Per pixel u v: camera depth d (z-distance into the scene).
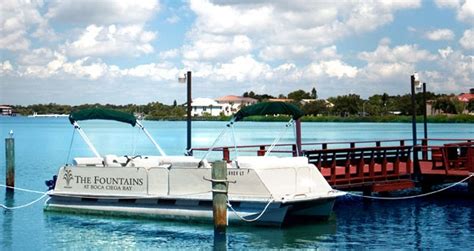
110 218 23.55
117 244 19.89
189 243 19.66
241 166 20.98
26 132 148.00
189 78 30.11
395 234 20.67
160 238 20.44
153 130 164.12
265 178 20.69
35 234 21.45
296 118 23.95
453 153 29.16
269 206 20.56
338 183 25.34
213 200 20.17
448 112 175.25
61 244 20.06
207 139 102.69
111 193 23.48
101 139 108.00
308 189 21.73
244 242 19.58
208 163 22.38
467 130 140.38
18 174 43.69
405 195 29.30
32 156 63.59
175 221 22.33
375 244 19.23
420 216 23.95
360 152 26.47
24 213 25.48
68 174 24.58
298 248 18.84
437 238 20.00
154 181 22.58
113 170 23.45
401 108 194.00
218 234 20.16
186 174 21.92
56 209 24.97
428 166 30.39
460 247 18.72
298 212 22.89
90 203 24.16
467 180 28.09
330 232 20.94
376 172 27.83
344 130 149.25
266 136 115.06
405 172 28.55
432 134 113.62
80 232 21.62
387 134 117.69
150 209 22.75
